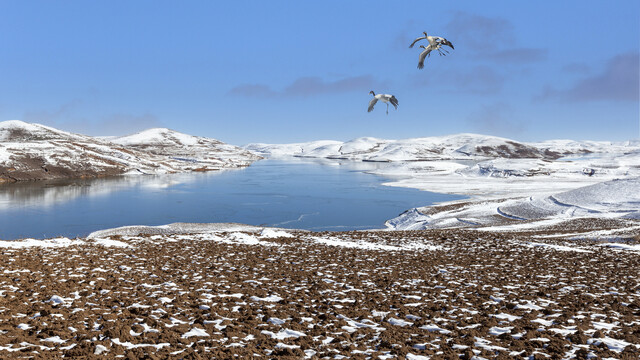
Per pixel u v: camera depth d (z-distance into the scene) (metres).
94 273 15.40
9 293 11.80
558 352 9.02
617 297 14.61
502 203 65.12
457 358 8.68
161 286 14.18
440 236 34.03
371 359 8.46
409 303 13.41
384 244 28.94
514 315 12.20
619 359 8.61
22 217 60.22
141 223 56.28
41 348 8.05
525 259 23.38
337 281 16.56
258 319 11.08
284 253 23.14
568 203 60.88
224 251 22.95
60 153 151.62
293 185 114.25
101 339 8.80
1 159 133.25
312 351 8.88
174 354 8.12
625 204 57.41
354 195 90.81
